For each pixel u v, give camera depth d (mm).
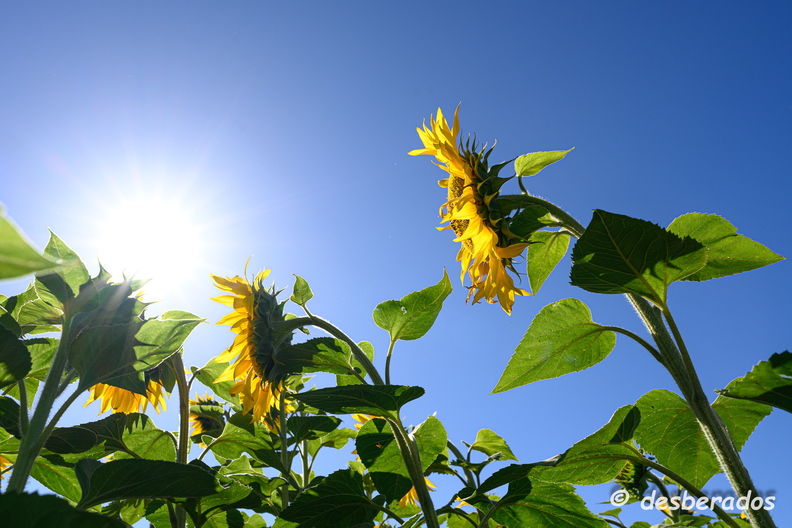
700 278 734
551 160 821
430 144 941
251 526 942
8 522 246
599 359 755
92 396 884
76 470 463
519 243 800
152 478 461
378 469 747
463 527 940
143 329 459
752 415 726
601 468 706
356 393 627
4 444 567
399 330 834
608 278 601
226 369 906
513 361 751
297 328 892
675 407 737
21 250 121
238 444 883
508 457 999
